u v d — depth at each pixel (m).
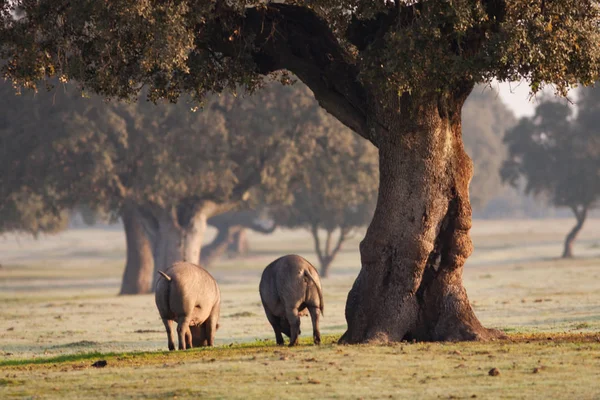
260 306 83.31
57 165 108.62
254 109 114.19
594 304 67.81
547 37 33.00
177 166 108.88
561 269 130.88
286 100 115.12
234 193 121.25
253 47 38.50
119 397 23.94
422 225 37.31
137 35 33.81
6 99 108.75
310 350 32.72
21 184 112.44
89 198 114.94
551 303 71.50
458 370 27.03
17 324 67.75
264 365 28.84
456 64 33.72
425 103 36.88
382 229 37.62
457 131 38.31
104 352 45.41
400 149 37.41
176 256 118.81
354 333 37.44
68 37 36.16
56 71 37.34
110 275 186.12
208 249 190.12
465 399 22.53
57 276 184.25
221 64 39.84
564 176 170.00
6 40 35.88
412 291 37.25
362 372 26.97
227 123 114.62
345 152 119.62
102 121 106.94
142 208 120.44
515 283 104.19
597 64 34.84
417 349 32.38
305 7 39.25
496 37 33.19
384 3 34.44
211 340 38.09
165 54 32.84
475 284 105.88
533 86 34.16
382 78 34.69
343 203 125.06
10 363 36.72
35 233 154.25
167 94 39.84
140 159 112.00
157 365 30.30
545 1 34.03
